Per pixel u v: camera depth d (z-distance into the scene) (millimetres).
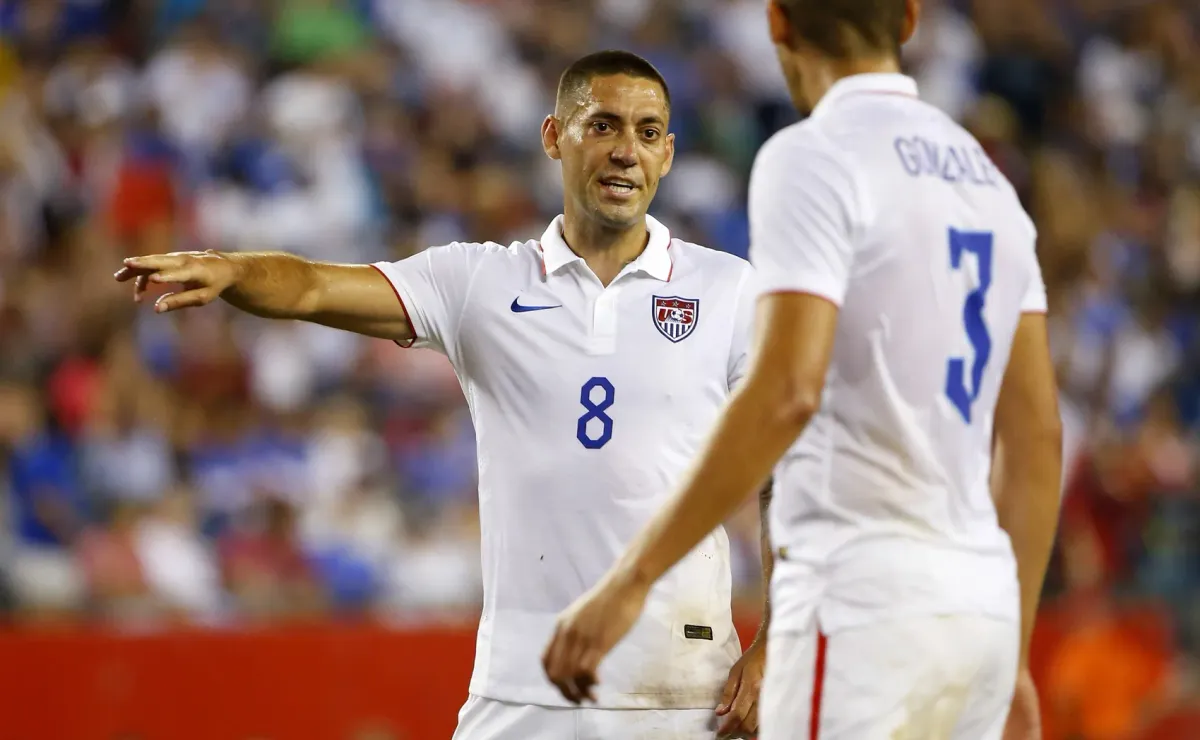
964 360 10352
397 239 36281
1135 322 40938
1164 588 29516
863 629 9938
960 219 10414
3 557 25234
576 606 9719
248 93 37594
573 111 14078
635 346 13859
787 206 9977
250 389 30516
